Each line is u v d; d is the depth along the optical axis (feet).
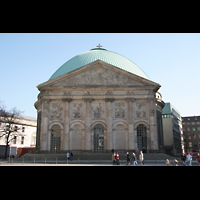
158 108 209.46
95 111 183.11
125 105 183.62
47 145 179.01
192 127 485.56
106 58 214.07
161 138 205.46
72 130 181.16
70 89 184.44
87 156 167.84
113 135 179.22
